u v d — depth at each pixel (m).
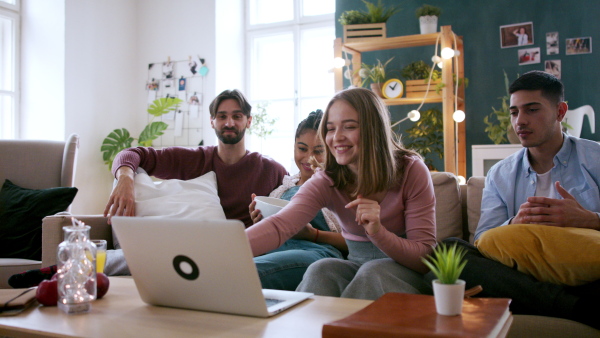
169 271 1.09
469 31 4.15
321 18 4.79
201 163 2.45
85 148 4.35
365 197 1.57
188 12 4.68
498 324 0.86
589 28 3.87
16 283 1.46
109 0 4.59
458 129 4.04
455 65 3.78
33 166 2.96
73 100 4.24
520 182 1.85
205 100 4.60
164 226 1.06
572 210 1.47
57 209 2.66
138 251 1.12
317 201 1.62
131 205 2.11
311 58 4.88
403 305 0.98
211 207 2.22
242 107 2.38
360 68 4.07
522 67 4.02
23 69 4.30
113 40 4.63
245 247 0.98
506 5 4.07
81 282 1.10
